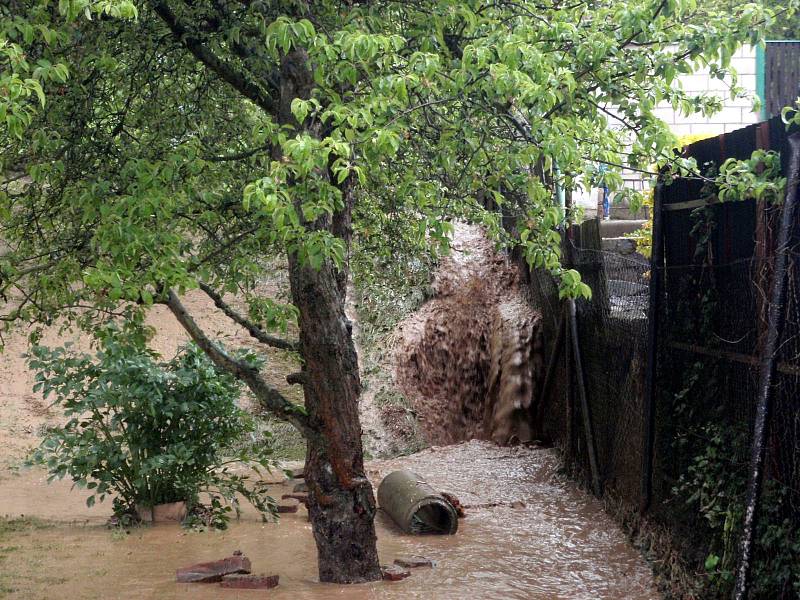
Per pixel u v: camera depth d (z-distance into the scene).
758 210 5.96
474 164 7.56
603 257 10.25
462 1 6.73
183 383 9.17
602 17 6.80
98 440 9.29
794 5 6.79
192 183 6.70
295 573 7.51
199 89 8.47
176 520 9.37
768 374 5.28
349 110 5.52
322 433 7.06
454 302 16.05
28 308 6.92
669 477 7.72
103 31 7.23
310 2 7.18
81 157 7.26
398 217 9.32
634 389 8.92
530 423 14.34
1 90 4.70
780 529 5.46
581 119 6.86
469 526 9.68
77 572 7.36
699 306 7.07
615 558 8.23
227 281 7.35
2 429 13.38
